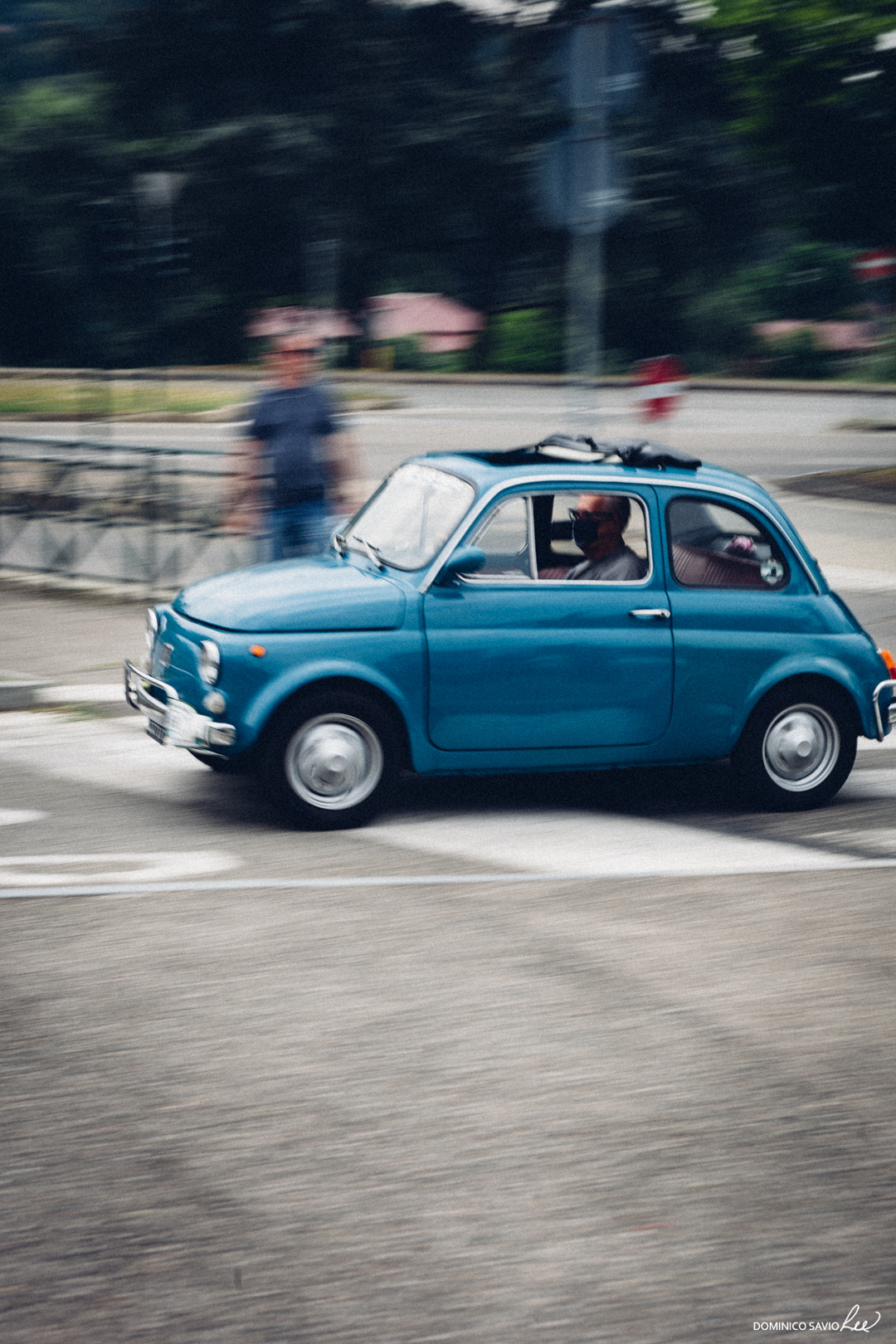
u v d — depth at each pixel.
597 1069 4.90
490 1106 4.64
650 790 8.47
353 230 49.25
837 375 45.25
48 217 47.47
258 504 11.25
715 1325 3.59
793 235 47.50
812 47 20.78
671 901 6.55
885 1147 4.44
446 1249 3.88
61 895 6.42
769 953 5.96
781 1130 4.53
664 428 29.12
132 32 48.59
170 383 37.97
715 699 7.84
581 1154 4.36
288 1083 4.76
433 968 5.71
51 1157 4.28
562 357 45.56
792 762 8.04
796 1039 5.17
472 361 45.72
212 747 7.25
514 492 7.61
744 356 47.00
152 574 13.21
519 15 49.47
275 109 49.75
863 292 46.56
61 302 48.75
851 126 21.44
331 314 44.41
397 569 7.60
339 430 11.18
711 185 48.41
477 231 50.50
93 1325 3.55
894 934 6.21
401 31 50.28
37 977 5.55
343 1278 3.74
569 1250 3.88
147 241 31.28
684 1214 4.06
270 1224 3.97
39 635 11.55
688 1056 5.01
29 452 21.12
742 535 7.95
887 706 8.09
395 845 7.25
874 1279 3.79
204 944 5.90
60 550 13.64
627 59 10.63
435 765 7.54
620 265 48.56
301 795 7.38
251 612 7.30
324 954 5.83
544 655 7.54
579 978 5.66
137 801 7.88
